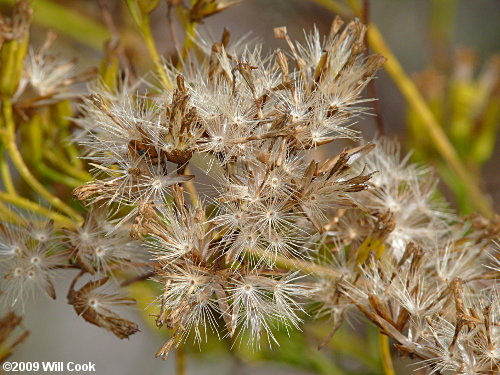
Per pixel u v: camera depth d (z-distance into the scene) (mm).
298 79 106
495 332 103
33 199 124
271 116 102
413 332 105
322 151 117
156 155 102
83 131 118
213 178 102
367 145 103
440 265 111
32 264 108
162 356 99
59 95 120
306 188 100
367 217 111
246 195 100
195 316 100
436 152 145
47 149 122
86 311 107
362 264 109
